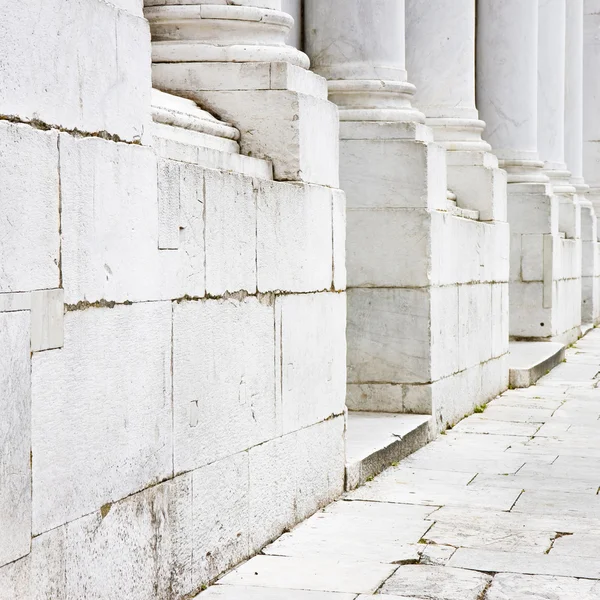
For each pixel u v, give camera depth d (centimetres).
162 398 641
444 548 788
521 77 2102
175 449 659
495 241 1638
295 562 752
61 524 537
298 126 856
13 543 496
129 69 603
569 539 817
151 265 626
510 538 818
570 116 2975
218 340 720
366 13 1267
